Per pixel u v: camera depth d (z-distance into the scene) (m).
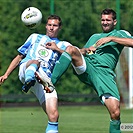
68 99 47.38
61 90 47.25
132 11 46.75
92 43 23.30
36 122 36.28
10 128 33.00
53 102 21.08
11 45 46.94
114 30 23.31
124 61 44.66
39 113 42.47
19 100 47.94
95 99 47.84
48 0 46.34
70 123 35.72
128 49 44.47
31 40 22.28
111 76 22.89
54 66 21.75
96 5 46.81
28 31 46.66
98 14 46.75
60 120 37.72
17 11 46.81
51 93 21.31
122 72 44.81
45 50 21.80
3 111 46.31
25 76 20.50
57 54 21.80
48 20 22.41
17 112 44.59
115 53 23.03
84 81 23.05
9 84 47.56
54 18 22.36
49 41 22.17
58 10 46.44
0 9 46.94
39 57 21.67
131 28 46.75
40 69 21.36
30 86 20.53
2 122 36.50
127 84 44.88
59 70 21.06
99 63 22.89
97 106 47.84
